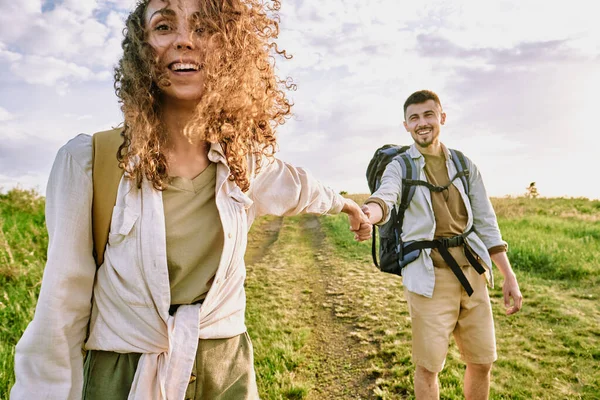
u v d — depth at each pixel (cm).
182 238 112
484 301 250
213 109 117
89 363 112
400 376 360
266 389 348
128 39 116
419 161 260
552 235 933
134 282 105
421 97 258
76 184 102
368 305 543
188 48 112
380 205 234
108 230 106
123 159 104
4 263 541
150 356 109
